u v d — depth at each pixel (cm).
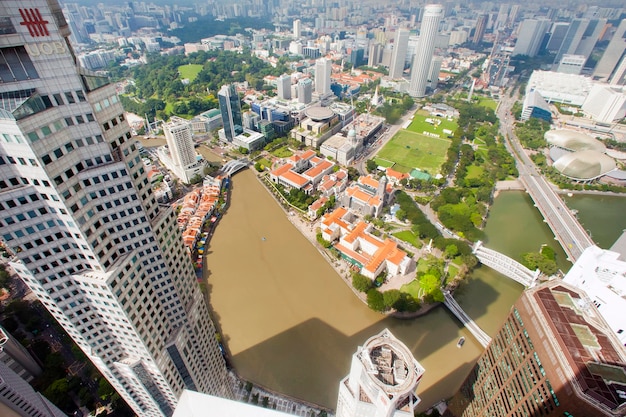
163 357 12425
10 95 7375
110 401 16800
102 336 11400
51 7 7550
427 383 18338
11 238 8462
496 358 12950
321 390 17862
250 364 19025
